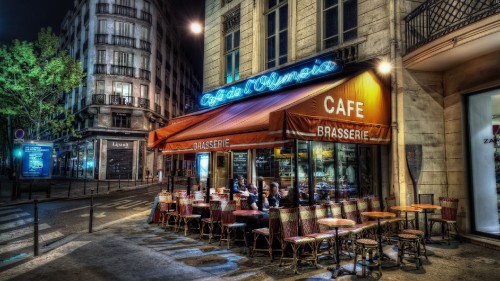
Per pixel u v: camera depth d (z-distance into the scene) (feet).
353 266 18.45
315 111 21.15
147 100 112.98
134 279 16.85
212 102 45.62
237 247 23.17
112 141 106.01
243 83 40.52
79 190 69.51
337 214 21.77
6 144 136.46
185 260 20.04
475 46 21.25
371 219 23.32
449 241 23.15
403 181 25.31
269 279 16.76
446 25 23.08
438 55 22.95
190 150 28.86
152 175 117.50
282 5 38.06
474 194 24.50
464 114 24.97
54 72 76.84
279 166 36.22
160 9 126.72
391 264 18.75
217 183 44.93
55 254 21.49
